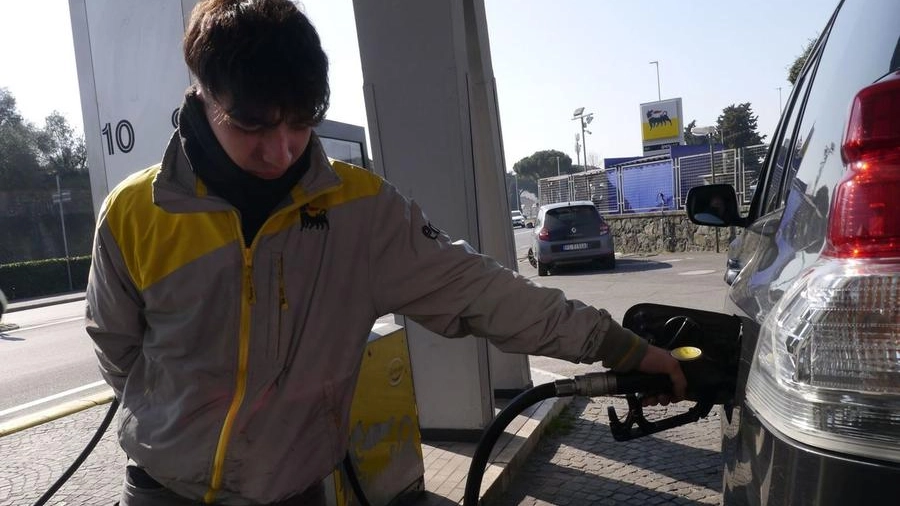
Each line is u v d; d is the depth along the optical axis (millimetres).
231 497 1504
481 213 4535
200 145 1447
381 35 4098
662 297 10312
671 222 19234
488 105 4816
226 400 1487
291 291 1491
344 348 1593
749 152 17578
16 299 23938
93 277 1583
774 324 1205
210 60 1276
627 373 1578
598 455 4016
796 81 2686
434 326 1695
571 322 1604
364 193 1605
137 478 1647
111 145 4199
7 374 8867
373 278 1631
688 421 1631
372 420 3045
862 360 1033
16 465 4488
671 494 3439
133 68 4039
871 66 1456
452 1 3973
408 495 3312
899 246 1040
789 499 1061
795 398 1090
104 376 1704
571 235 15250
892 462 978
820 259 1164
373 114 4168
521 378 4902
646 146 39250
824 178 1385
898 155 1060
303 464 1531
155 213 1480
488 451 1657
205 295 1453
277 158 1357
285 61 1271
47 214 27156
